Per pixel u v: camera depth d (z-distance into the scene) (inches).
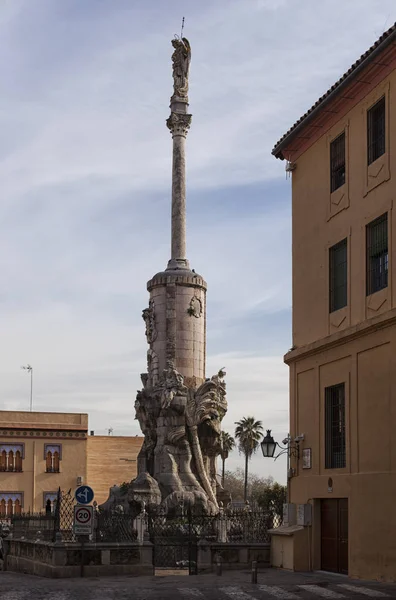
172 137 2293.3
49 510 1766.7
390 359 1059.3
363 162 1168.8
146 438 2118.6
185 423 2078.0
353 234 1186.0
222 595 924.6
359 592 917.2
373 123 1162.6
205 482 2048.5
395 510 1023.0
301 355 1291.8
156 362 2144.4
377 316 1079.0
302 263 1342.3
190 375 2133.4
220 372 2132.1
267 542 1323.8
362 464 1109.7
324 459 1212.5
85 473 3336.6
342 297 1228.5
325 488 1194.0
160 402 2073.1
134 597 928.9
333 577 1122.0
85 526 1245.1
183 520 1541.6
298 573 1190.3
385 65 1104.8
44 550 1320.1
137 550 1269.7
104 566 1251.8
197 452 2069.4
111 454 3555.6
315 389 1253.1
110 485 3499.0
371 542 1069.1
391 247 1084.5
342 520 1168.8
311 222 1317.7
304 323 1320.1
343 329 1178.6
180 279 2160.4
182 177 2268.7
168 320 2149.4
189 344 2144.4
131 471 3538.4
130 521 1344.7
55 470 3314.5
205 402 2084.2
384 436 1061.1
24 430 3316.9
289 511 1269.7
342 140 1247.5
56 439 3339.1
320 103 1227.2
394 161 1090.1
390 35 1039.0
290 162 1391.5
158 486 1993.1
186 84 2313.0
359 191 1177.4
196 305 2167.8
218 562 1217.4
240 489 5108.3
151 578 1185.4
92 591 993.5
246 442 4190.5
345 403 1165.7
